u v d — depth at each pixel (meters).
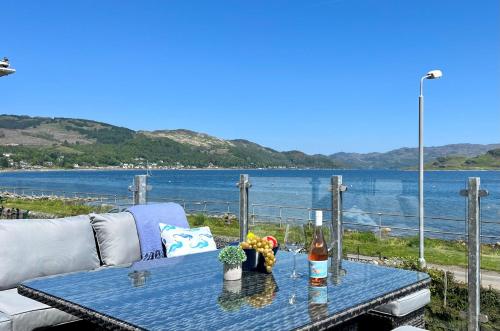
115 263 4.38
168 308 2.36
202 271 3.27
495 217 9.85
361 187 41.94
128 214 4.73
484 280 5.89
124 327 2.13
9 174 121.62
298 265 3.53
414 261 5.91
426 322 4.44
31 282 2.94
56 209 16.84
